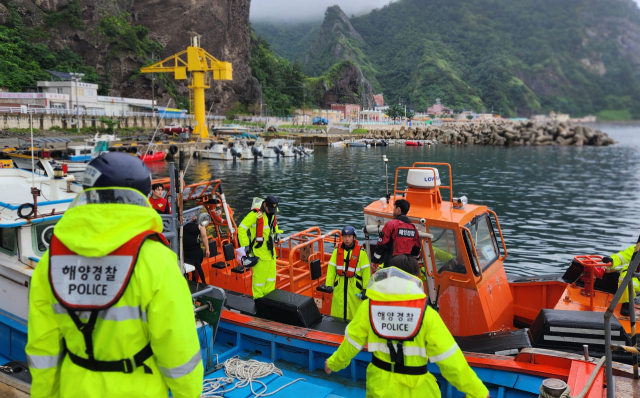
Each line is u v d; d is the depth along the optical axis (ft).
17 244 15.30
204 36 388.16
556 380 10.30
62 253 6.28
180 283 6.56
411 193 19.26
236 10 419.95
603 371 12.57
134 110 280.10
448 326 17.70
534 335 15.16
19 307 15.72
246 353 17.87
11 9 277.03
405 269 10.46
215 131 281.74
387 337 9.14
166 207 20.68
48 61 278.46
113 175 6.25
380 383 9.25
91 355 6.19
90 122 226.99
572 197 98.89
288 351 17.10
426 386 9.17
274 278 21.88
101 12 318.04
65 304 6.14
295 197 95.25
